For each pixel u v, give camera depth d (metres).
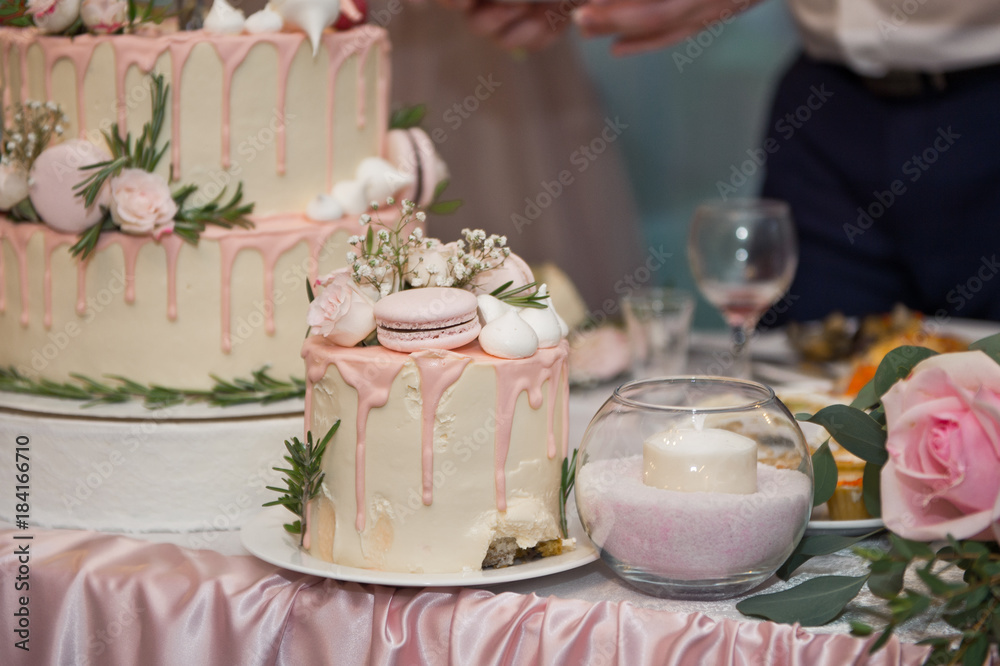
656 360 1.66
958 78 2.02
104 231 1.24
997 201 2.05
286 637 0.99
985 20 1.90
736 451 0.94
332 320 0.98
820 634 0.85
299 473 1.02
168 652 0.98
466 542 0.99
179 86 1.23
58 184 1.22
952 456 0.84
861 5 1.98
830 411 0.99
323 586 1.00
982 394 0.84
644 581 0.97
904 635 0.89
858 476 1.12
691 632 0.87
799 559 1.01
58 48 1.27
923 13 1.94
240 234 1.23
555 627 0.90
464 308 0.98
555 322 1.06
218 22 1.28
